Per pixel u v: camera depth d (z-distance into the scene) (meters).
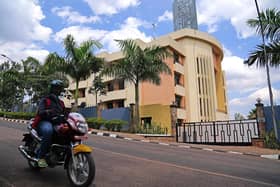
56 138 5.07
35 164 5.55
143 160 7.68
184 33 36.09
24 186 4.70
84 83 37.91
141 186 4.89
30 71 33.16
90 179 4.52
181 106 34.16
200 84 35.81
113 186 4.84
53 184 4.86
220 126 16.81
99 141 11.90
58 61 21.38
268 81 13.70
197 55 36.53
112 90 35.34
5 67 37.03
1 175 5.31
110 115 23.41
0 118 29.69
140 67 19.06
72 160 4.91
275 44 13.48
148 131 19.16
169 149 11.24
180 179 5.55
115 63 19.70
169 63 31.88
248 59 14.22
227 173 6.42
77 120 4.83
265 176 6.30
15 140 10.34
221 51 42.91
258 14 13.82
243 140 15.74
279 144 13.60
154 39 33.06
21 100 35.12
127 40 19.50
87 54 21.45
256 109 15.27
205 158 8.99
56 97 5.48
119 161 7.33
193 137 17.62
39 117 5.34
